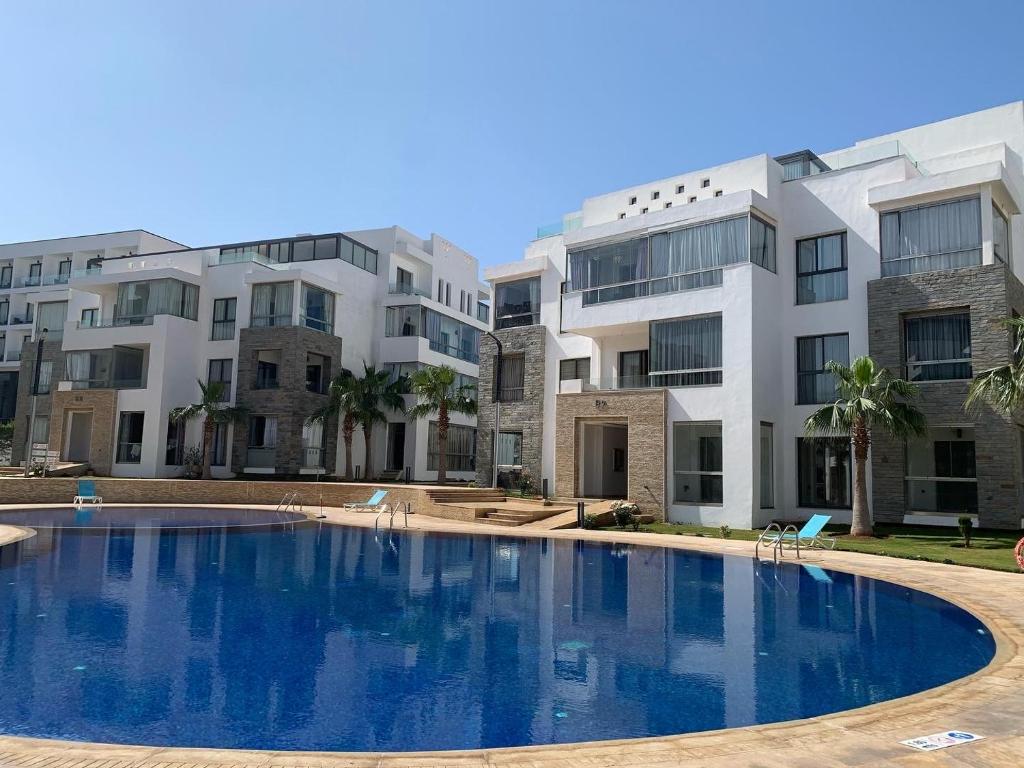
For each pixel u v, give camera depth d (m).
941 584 11.78
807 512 21.95
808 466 22.22
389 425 38.03
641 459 23.16
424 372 33.56
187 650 7.50
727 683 6.70
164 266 37.12
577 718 5.71
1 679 6.44
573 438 25.11
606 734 5.38
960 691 6.09
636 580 12.56
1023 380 15.27
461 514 23.19
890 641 8.37
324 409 33.78
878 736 4.91
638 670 7.10
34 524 19.02
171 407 33.88
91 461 34.00
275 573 12.59
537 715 5.77
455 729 5.44
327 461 35.16
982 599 10.50
